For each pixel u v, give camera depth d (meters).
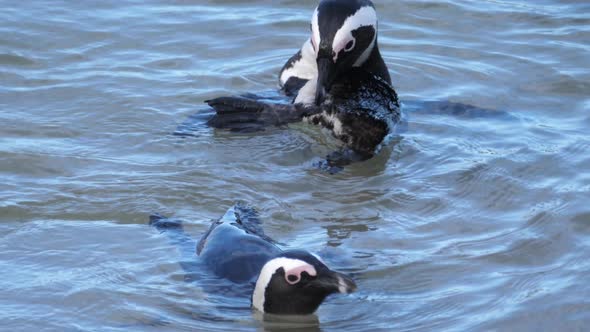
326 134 15.06
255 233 12.24
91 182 13.41
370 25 16.02
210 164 14.09
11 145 14.36
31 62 17.16
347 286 10.38
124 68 17.11
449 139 15.05
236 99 15.39
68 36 18.09
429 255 11.91
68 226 12.41
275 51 18.02
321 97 15.38
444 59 17.83
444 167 14.18
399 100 16.22
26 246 11.95
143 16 19.02
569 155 14.39
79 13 19.00
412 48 18.22
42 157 14.07
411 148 14.77
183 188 13.38
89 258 11.72
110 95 16.12
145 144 14.65
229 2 19.72
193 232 12.38
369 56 16.25
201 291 11.08
